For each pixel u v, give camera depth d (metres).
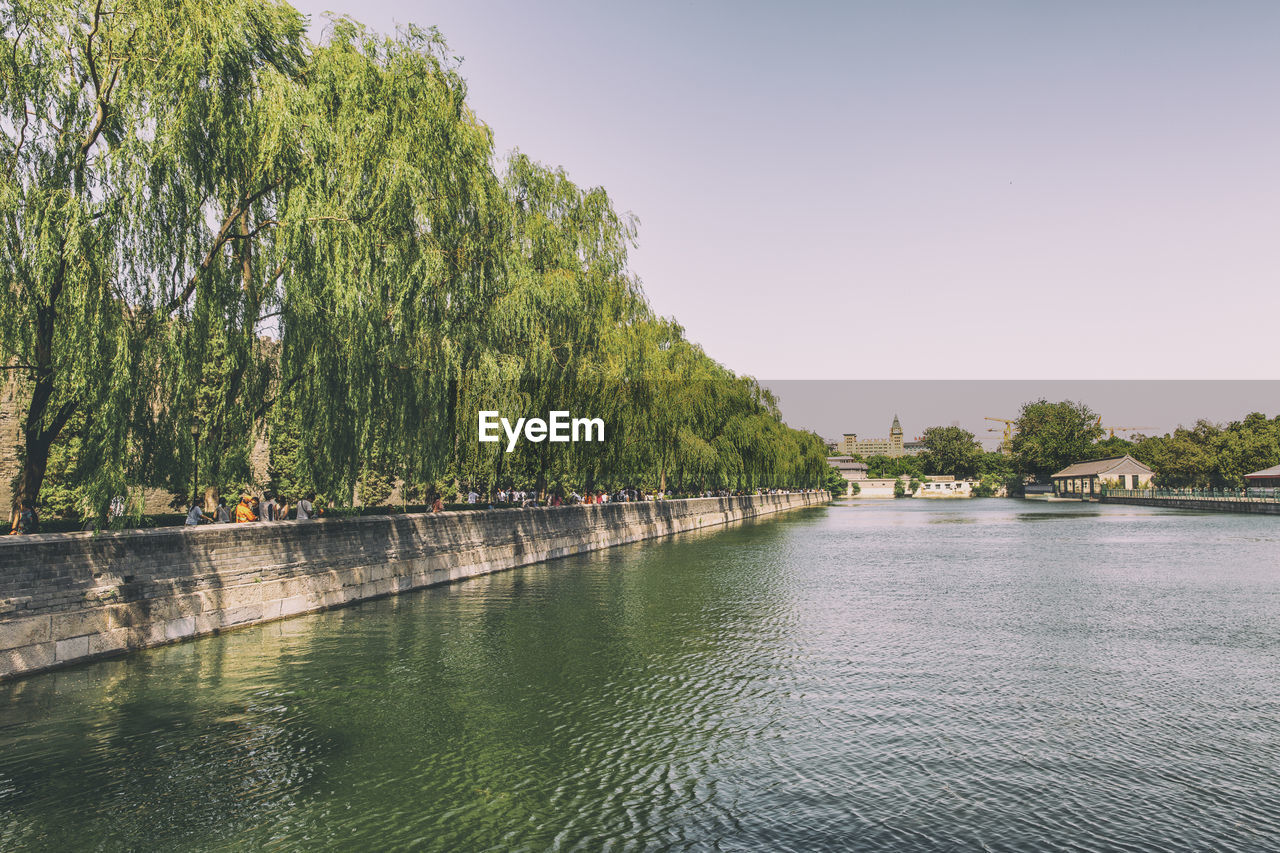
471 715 12.73
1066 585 26.91
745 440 63.19
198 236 16.47
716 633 18.83
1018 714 12.62
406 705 13.23
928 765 10.55
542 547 35.38
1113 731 11.79
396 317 20.33
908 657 16.41
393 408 21.58
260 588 19.17
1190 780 9.97
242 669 15.16
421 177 20.61
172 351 15.65
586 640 18.05
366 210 19.33
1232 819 8.89
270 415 20.25
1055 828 8.72
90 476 14.72
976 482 165.50
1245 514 71.88
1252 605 22.53
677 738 11.67
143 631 15.86
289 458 36.06
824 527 62.59
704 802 9.49
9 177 14.31
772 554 38.69
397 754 11.09
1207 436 108.62
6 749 11.08
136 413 15.68
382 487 43.81
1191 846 8.30
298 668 15.42
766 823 8.93
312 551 21.25
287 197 18.00
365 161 19.58
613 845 8.45
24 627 13.59
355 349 19.25
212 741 11.50
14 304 14.02
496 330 25.66
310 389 19.19
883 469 191.75
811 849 8.31
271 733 11.88
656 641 17.97
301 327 18.23
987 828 8.73
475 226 24.52
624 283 37.16
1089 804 9.30
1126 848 8.27
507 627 19.39
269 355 20.55
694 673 15.22
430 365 22.58
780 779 10.16
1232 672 15.05
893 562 34.38
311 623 19.53
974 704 13.16
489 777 10.28
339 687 14.19
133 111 15.10
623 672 15.30
